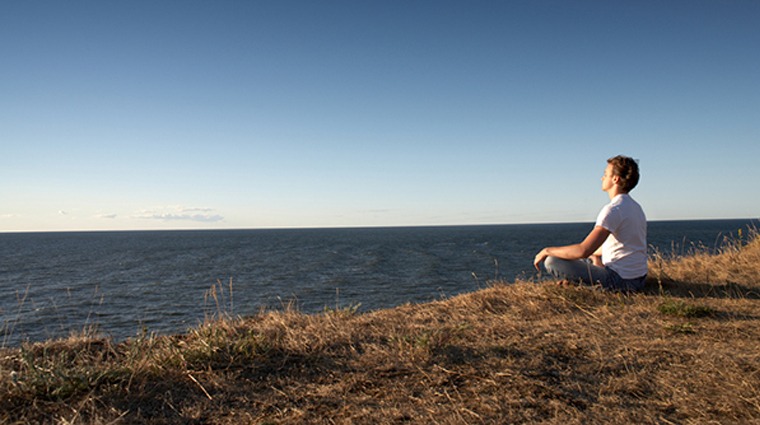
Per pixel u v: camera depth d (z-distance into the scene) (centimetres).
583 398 271
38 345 363
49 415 254
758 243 755
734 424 235
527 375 304
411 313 480
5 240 15850
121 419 247
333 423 245
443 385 292
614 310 463
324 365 327
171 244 10631
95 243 11981
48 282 3350
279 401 273
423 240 10012
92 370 293
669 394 274
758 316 428
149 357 325
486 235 12581
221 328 395
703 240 5022
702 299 497
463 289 2516
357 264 4353
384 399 273
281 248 7869
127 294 2605
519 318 449
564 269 530
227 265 4578
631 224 505
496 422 243
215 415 257
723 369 302
